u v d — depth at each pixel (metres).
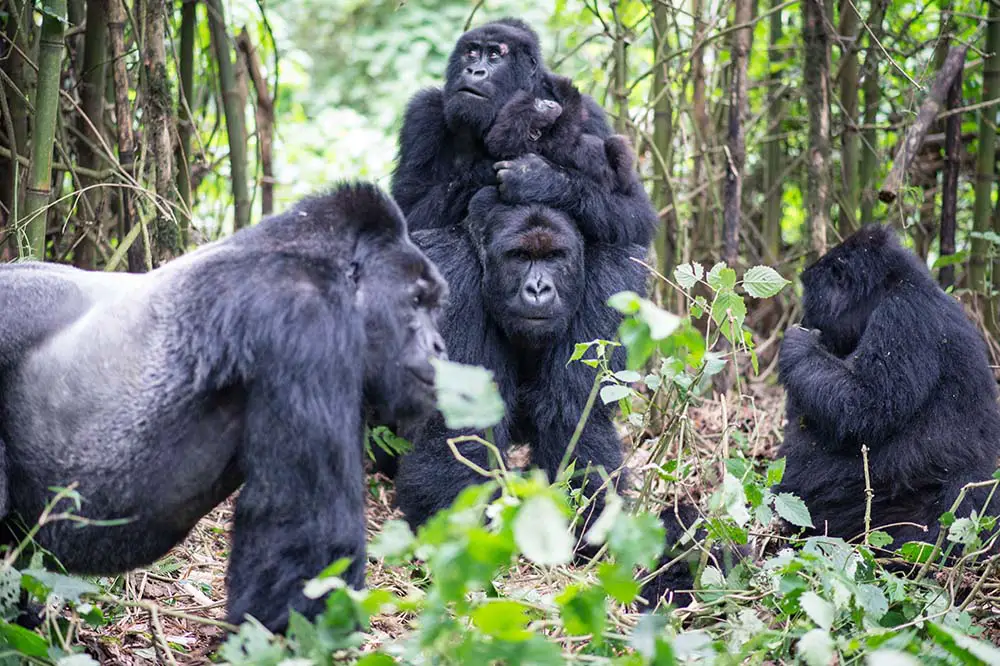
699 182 14.95
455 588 4.96
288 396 5.73
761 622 6.62
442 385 5.32
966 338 9.45
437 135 10.73
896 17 15.15
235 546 5.88
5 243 9.95
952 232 13.07
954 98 12.96
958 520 7.40
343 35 27.45
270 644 5.49
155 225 10.16
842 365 9.42
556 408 9.69
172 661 6.12
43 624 6.16
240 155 12.31
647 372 12.14
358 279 6.28
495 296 9.59
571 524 7.73
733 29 12.75
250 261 6.00
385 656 5.31
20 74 10.38
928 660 5.86
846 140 13.80
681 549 8.27
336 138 22.69
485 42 10.69
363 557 5.96
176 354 5.91
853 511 9.42
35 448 5.94
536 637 5.18
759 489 7.12
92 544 6.08
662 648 5.33
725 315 7.97
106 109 11.83
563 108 10.30
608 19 17.36
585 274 9.91
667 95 14.35
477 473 9.18
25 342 5.95
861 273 9.62
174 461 6.00
